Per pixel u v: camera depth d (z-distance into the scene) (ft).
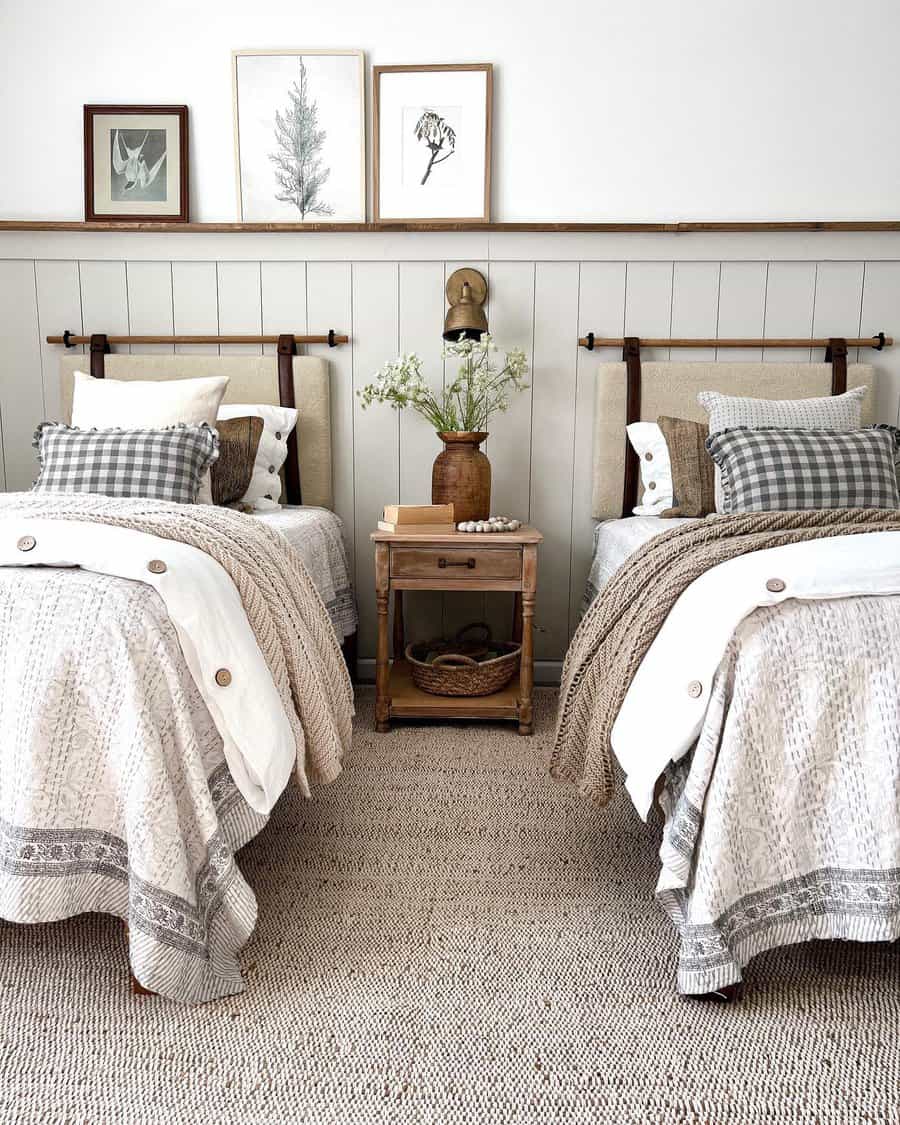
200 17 9.99
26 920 4.29
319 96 10.08
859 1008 4.56
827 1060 4.17
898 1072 4.09
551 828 6.82
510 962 4.96
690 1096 3.93
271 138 10.13
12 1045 4.21
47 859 4.32
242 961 4.93
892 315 10.19
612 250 10.14
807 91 9.94
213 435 8.00
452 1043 4.26
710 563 5.24
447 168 10.12
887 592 4.62
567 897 5.73
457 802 7.29
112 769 4.33
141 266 10.29
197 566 4.84
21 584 4.51
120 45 10.04
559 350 10.34
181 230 10.09
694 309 10.23
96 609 4.39
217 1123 3.76
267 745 4.74
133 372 10.28
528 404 10.42
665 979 4.81
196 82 10.10
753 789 4.47
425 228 10.04
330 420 10.51
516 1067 4.11
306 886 5.85
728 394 10.15
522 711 8.97
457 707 9.05
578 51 9.96
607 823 6.92
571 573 10.68
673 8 9.86
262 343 10.37
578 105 10.05
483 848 6.45
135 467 7.63
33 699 4.28
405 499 10.64
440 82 10.00
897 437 8.39
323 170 10.18
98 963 4.88
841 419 9.01
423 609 10.70
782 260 10.11
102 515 5.21
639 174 10.13
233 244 10.23
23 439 10.53
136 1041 4.25
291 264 10.27
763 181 10.09
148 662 4.39
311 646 5.89
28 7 9.96
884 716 4.41
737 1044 4.27
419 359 10.33
